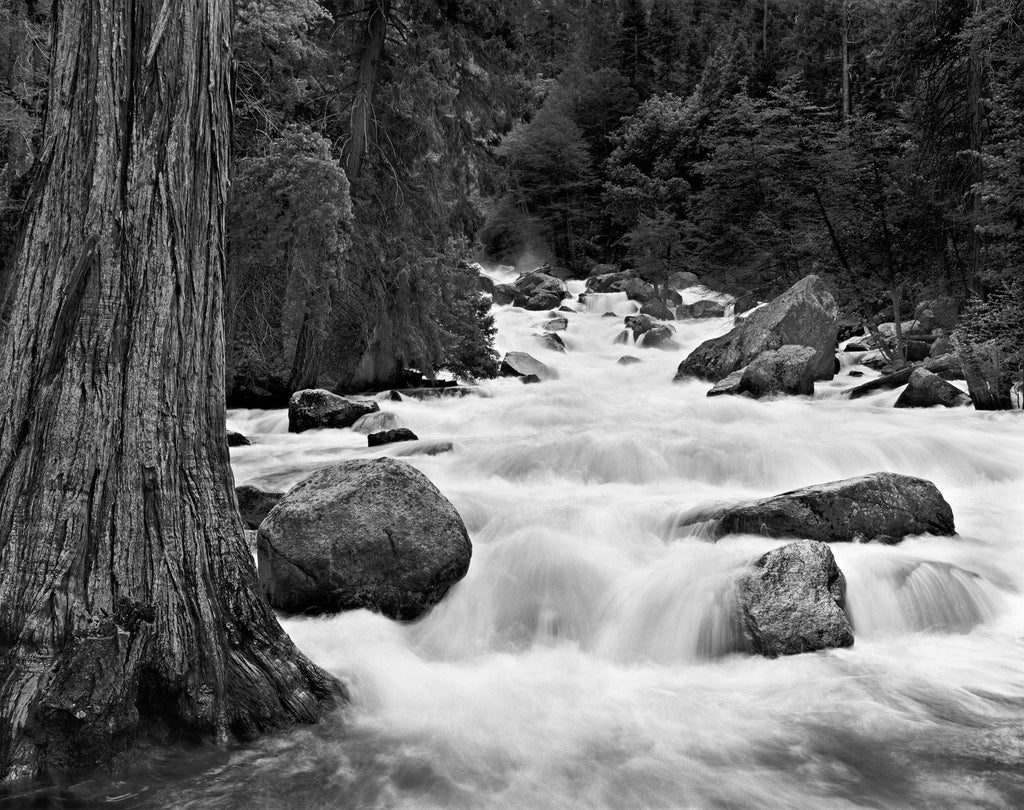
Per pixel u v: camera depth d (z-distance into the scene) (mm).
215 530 4387
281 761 4125
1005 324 14305
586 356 30891
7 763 3674
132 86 4195
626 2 65812
